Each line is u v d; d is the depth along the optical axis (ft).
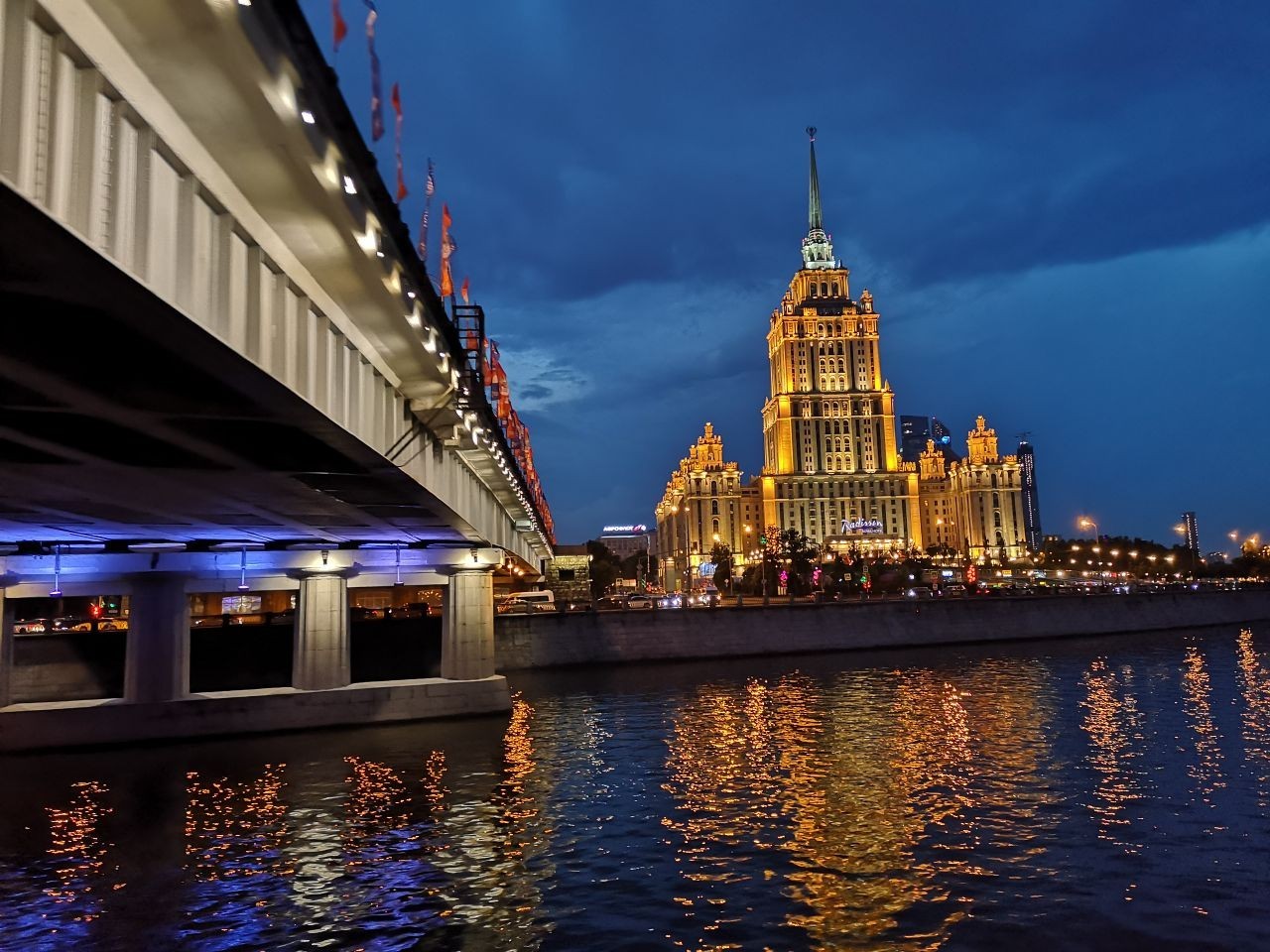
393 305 70.59
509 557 285.64
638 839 84.12
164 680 153.79
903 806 93.91
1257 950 57.36
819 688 203.51
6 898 71.72
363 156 51.93
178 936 63.52
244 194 50.34
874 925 62.18
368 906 68.28
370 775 116.47
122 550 154.61
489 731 151.74
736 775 111.55
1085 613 370.73
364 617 223.30
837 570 653.71
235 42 37.17
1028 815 89.81
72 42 33.91
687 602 404.98
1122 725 146.30
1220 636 363.35
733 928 62.18
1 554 151.02
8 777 122.62
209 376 50.80
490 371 153.79
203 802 103.71
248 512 111.55
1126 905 65.16
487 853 81.00
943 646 323.98
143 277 39.37
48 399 55.06
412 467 99.25
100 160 36.47
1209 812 90.27
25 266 33.99
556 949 59.47
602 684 220.64
